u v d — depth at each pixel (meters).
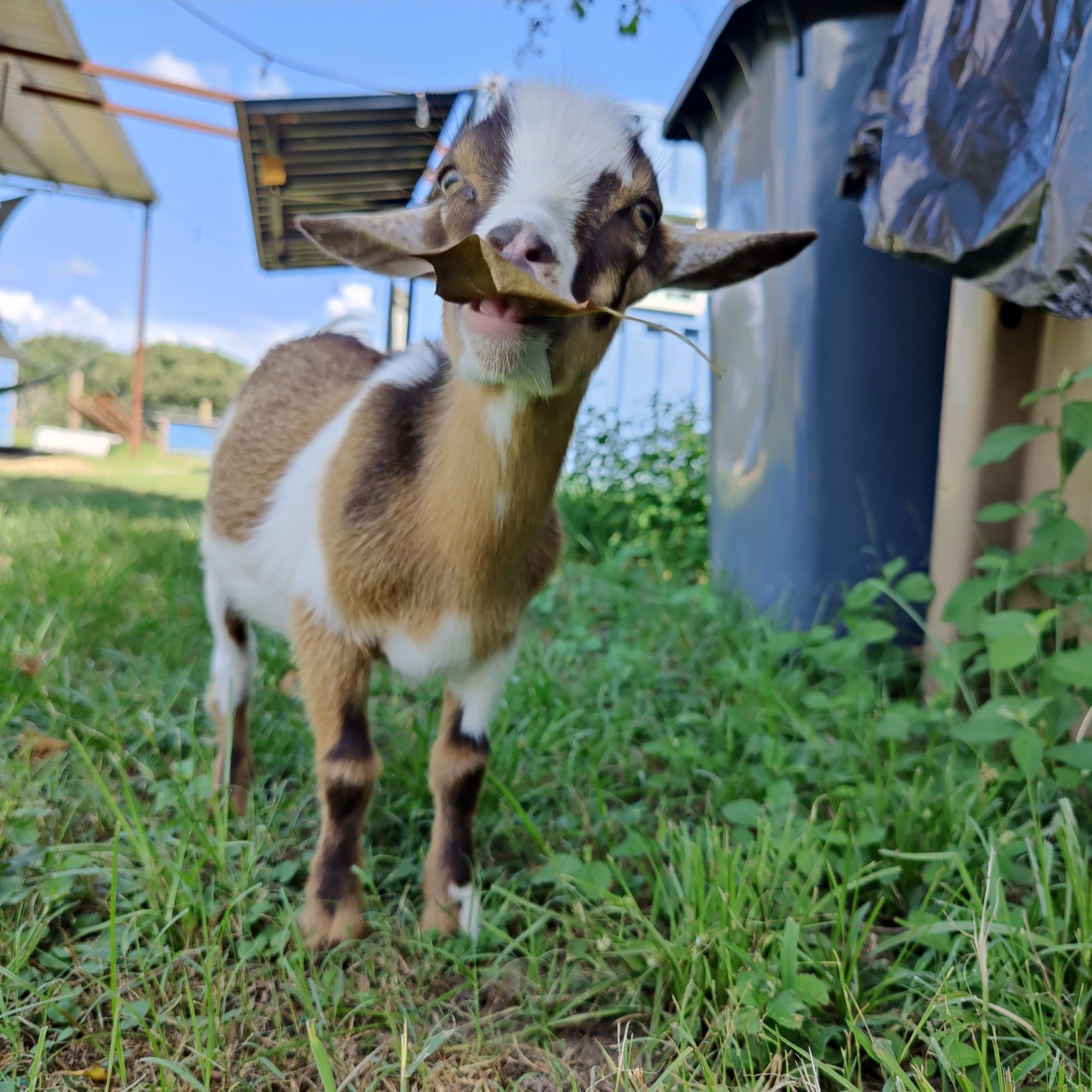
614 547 1.68
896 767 0.74
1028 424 0.84
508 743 0.82
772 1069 0.49
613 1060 0.53
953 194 0.72
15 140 2.85
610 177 0.57
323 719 0.64
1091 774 0.67
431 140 1.42
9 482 2.68
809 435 1.04
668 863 0.69
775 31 1.02
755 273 0.74
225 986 0.55
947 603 0.79
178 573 1.33
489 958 0.61
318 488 0.66
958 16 0.74
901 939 0.57
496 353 0.51
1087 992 0.53
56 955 0.56
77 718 0.82
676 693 0.98
